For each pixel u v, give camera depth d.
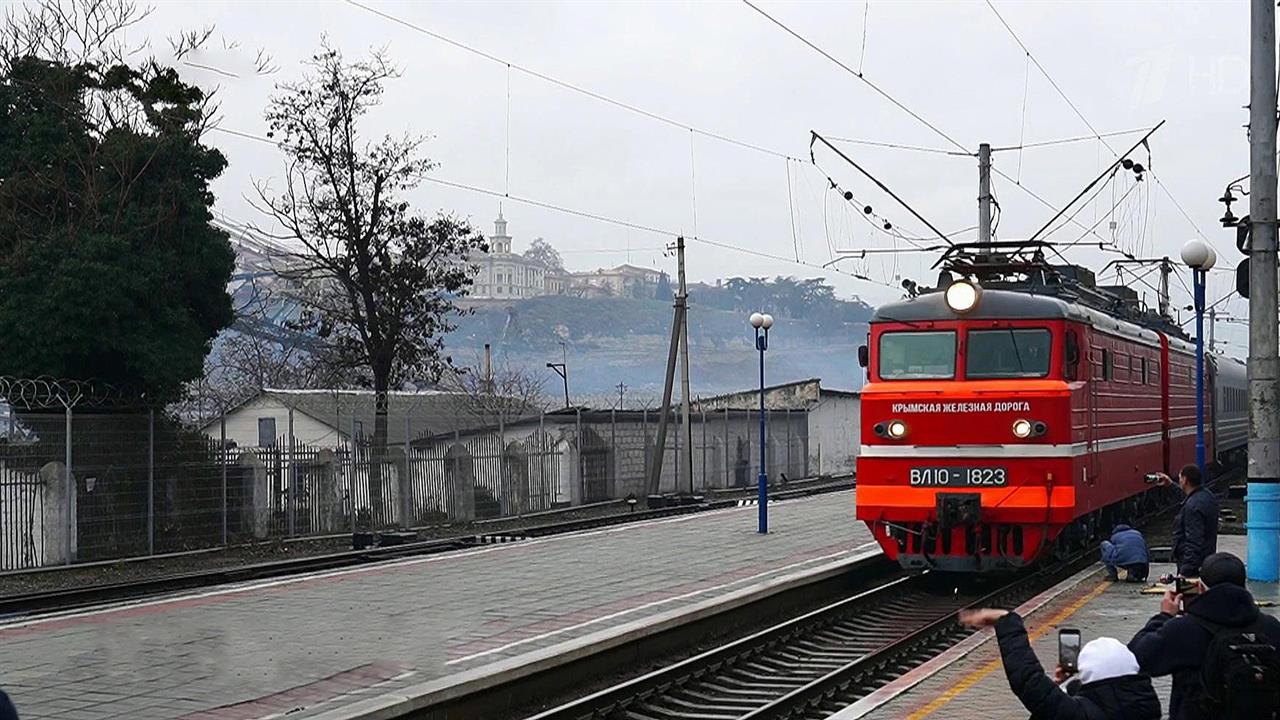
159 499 25.92
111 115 31.03
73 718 10.79
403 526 31.30
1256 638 6.59
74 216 29.56
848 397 61.69
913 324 19.22
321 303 41.69
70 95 30.06
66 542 23.89
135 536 25.30
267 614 16.48
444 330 40.50
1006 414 18.38
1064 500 18.17
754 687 13.65
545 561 22.16
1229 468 44.12
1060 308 18.75
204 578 21.48
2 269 27.95
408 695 11.09
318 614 16.42
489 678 11.95
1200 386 21.66
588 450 39.25
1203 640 6.72
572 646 13.41
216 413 43.69
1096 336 20.39
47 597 18.89
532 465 36.28
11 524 23.08
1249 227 17.53
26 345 27.59
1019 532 18.66
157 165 30.45
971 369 18.86
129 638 14.73
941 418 18.66
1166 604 7.34
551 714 11.27
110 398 28.61
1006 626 6.45
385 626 15.39
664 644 15.12
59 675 12.60
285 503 28.64
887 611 18.25
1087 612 15.42
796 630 15.98
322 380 48.88
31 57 29.94
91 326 27.92
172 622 15.89
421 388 52.50
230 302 31.77
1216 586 6.80
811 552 22.72
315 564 23.53
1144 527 27.08
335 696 11.56
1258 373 17.41
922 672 12.20
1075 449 18.61
